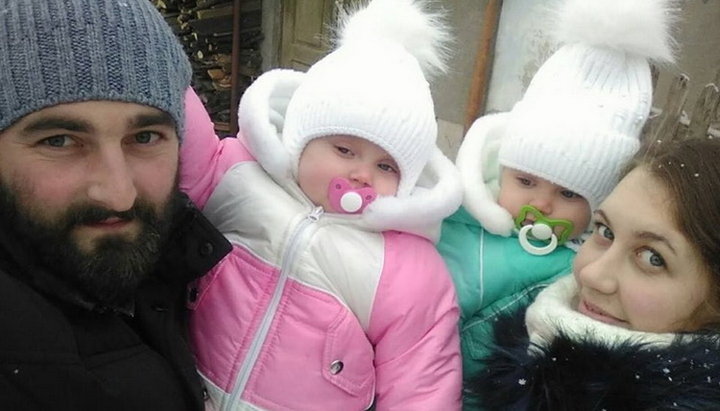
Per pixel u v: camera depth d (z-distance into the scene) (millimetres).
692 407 738
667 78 1976
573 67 1110
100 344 848
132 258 827
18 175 782
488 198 1146
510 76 2703
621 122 1062
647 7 1070
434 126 1088
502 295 1126
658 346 797
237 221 1088
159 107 816
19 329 759
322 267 1029
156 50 819
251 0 4113
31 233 796
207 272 1007
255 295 1035
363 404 1035
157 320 927
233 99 4148
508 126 1141
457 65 2867
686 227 796
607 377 786
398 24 1144
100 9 772
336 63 1080
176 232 966
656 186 832
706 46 1907
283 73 1180
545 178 1078
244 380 1008
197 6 4020
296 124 1092
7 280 777
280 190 1104
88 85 755
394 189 1080
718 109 1875
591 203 1092
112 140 786
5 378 751
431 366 1018
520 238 1119
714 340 792
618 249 862
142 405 845
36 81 746
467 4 2777
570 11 1133
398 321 1025
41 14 750
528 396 841
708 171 807
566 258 1116
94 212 792
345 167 1055
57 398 776
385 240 1081
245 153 1159
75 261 800
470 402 956
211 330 1039
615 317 873
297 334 1009
